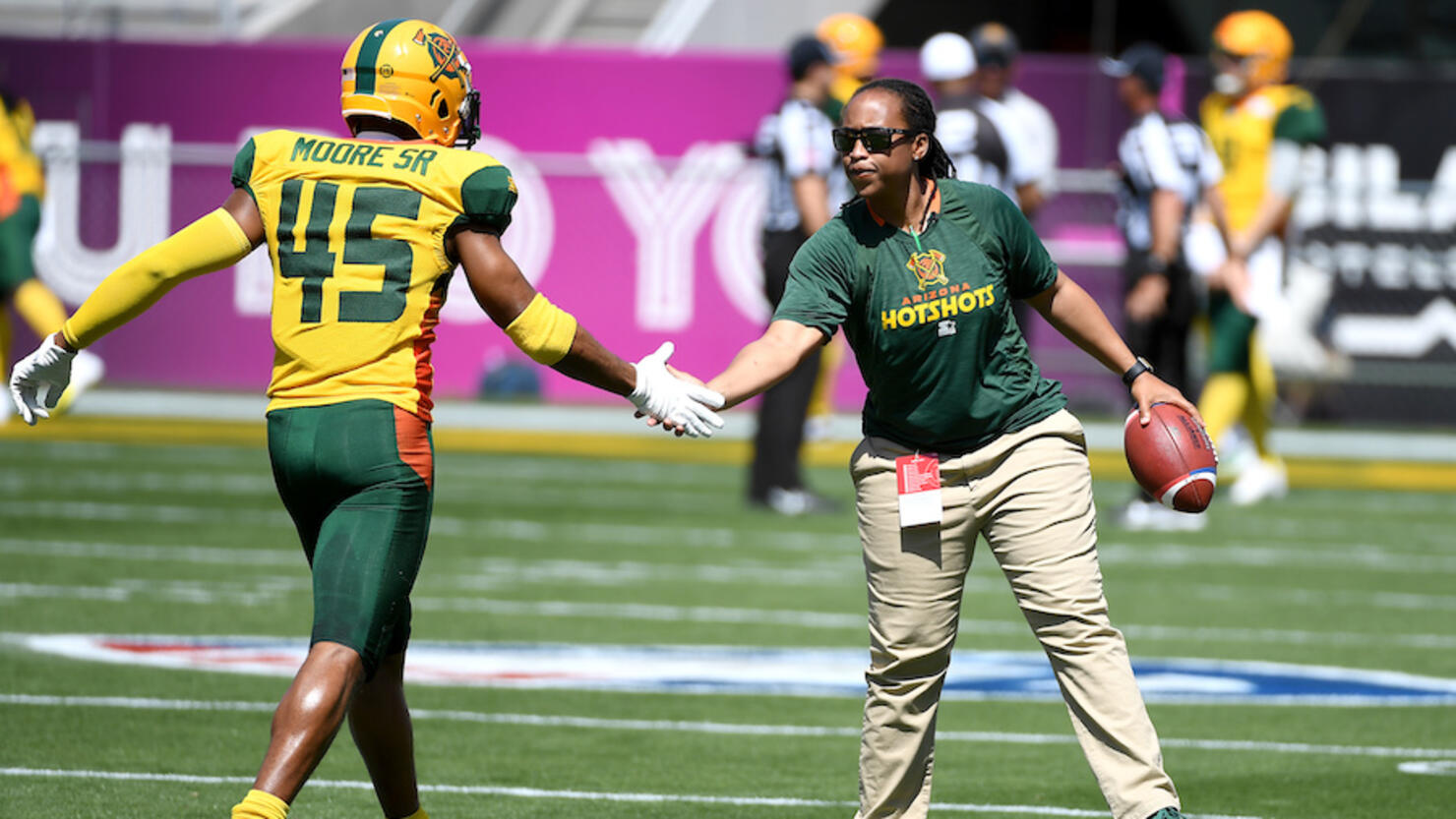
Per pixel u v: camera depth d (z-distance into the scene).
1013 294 17.58
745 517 47.22
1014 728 25.19
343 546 14.84
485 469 56.94
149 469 53.97
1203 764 22.94
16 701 24.89
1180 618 34.56
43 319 54.31
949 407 16.75
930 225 16.78
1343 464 62.16
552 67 66.38
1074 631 16.58
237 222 15.59
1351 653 31.48
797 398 48.12
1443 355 66.56
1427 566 42.28
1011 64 44.00
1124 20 83.12
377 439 15.03
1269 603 36.66
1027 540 16.73
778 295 43.88
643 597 35.38
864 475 17.17
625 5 74.00
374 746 16.25
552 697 26.39
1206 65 65.69
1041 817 20.05
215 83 67.06
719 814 19.97
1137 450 17.64
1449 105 66.00
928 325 16.58
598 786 21.22
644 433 65.12
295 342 15.23
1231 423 50.84
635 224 66.06
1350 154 66.38
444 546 41.53
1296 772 22.52
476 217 15.31
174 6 73.38
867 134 16.41
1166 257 43.03
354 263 15.23
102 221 65.94
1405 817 20.20
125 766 21.48
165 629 30.64
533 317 15.30
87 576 35.78
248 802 13.76
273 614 32.31
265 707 24.95
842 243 16.80
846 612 34.25
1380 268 66.44
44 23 73.06
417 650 29.77
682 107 66.25
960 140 42.09
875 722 17.20
